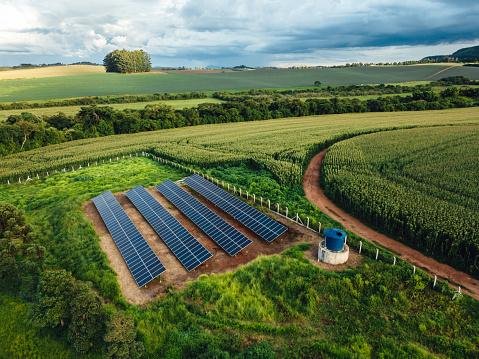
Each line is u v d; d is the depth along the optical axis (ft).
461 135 246.47
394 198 136.87
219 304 91.97
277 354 77.10
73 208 153.38
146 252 111.75
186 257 109.40
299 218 135.03
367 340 79.36
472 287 95.35
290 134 287.48
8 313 99.71
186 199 152.66
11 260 108.99
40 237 135.13
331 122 346.74
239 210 138.00
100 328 84.48
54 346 87.81
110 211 145.38
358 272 99.14
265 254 112.47
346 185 153.17
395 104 422.00
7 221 126.11
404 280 95.50
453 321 82.69
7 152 282.56
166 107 389.19
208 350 78.13
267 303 91.86
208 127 358.43
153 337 84.64
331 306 90.07
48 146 305.12
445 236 108.58
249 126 350.02
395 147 221.25
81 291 90.38
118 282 104.37
